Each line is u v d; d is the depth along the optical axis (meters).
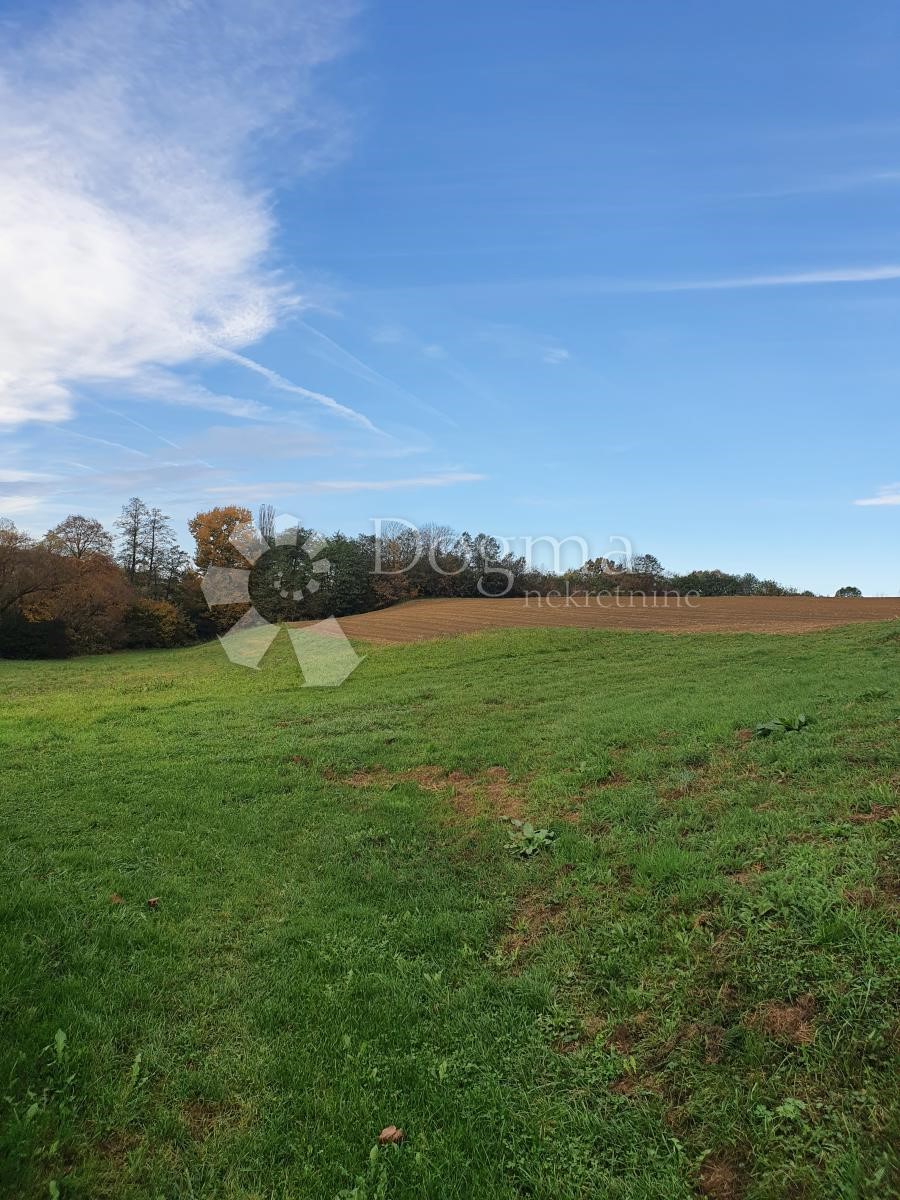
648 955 4.33
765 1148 2.87
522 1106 3.31
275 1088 3.45
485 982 4.36
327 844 7.03
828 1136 2.85
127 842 7.03
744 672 16.28
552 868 5.97
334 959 4.67
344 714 15.02
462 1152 3.04
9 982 4.11
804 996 3.60
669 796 7.20
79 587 52.59
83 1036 3.72
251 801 8.62
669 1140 3.02
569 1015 3.96
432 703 15.60
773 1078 3.18
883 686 11.04
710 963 4.05
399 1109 3.30
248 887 5.94
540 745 10.53
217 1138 3.13
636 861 5.61
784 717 9.05
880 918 4.02
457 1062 3.62
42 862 6.37
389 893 5.80
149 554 71.69
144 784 9.29
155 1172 2.93
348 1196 2.81
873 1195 2.56
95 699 19.69
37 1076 3.38
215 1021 3.98
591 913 5.04
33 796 8.70
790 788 6.66
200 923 5.24
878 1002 3.42
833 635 23.72
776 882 4.66
